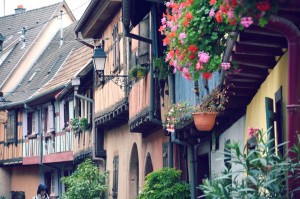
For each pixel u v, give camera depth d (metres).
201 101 12.52
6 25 46.09
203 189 7.40
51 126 34.69
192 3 8.15
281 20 7.50
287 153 7.21
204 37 8.18
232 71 9.66
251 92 10.84
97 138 27.77
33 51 42.00
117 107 22.41
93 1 23.78
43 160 35.97
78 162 32.12
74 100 30.97
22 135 39.06
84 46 33.56
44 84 36.50
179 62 8.34
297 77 7.57
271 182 6.78
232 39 7.79
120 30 22.91
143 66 18.42
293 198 7.17
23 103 37.06
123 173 24.77
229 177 7.25
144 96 18.48
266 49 8.90
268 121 8.97
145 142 21.83
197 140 15.75
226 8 6.29
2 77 41.84
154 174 16.34
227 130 13.16
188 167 16.78
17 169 41.25
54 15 42.88
